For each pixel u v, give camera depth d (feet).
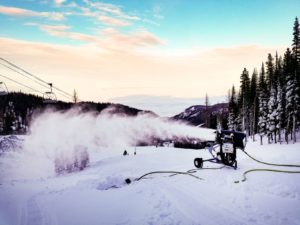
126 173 56.54
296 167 45.93
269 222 22.53
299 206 25.62
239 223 22.91
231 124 241.96
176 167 58.85
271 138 174.81
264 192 30.81
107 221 26.91
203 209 27.22
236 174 41.81
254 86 237.66
